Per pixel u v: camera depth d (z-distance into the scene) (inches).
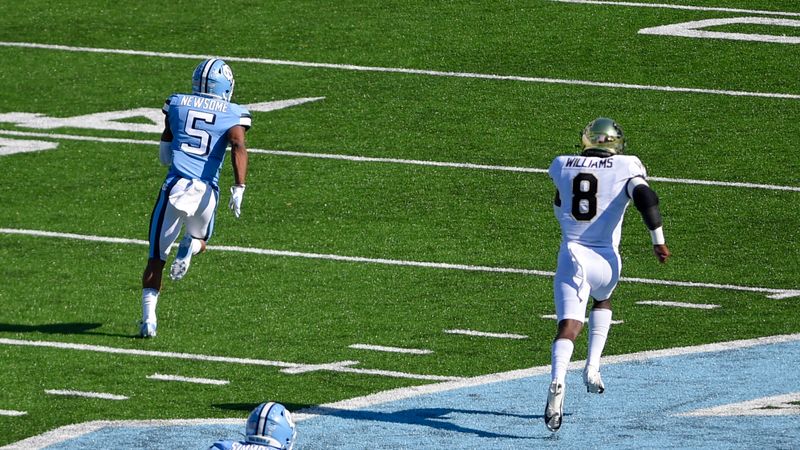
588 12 2800.2
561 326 1101.7
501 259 1739.7
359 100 2409.0
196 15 2847.0
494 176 2069.4
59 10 2906.0
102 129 2309.3
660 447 1071.0
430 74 2522.1
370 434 1121.4
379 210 1935.3
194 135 1430.9
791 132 2223.2
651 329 1462.8
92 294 1604.3
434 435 1115.3
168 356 1378.0
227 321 1499.8
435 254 1755.7
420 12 2815.0
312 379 1300.4
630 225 1867.6
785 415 1154.0
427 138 2235.5
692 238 1812.3
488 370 1326.3
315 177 2075.5
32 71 2593.5
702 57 2561.5
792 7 2856.8
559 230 1856.5
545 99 2388.0
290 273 1680.6
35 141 2246.6
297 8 2864.2
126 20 2839.6
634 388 1248.8
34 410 1206.3
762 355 1355.8
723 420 1141.7
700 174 2060.8
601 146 1145.4
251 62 2605.8
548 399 1066.7
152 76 2556.6
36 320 1502.2
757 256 1743.4
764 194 1978.3
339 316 1514.5
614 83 2454.5
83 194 2018.9
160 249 1438.2
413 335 1446.9
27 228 1872.5
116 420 1175.0
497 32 2706.7
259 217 1910.7
